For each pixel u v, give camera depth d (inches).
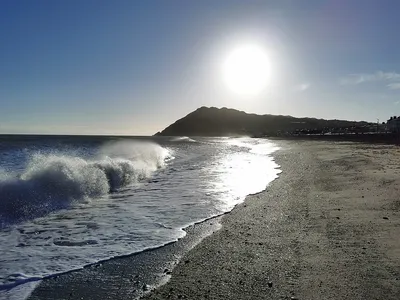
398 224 311.4
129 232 322.3
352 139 2438.5
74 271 235.0
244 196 495.8
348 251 252.8
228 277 220.8
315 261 238.7
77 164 595.5
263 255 256.4
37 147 1769.2
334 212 366.6
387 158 886.4
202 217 377.4
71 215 388.5
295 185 563.5
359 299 184.1
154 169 879.1
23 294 202.7
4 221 353.1
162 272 232.8
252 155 1408.7
